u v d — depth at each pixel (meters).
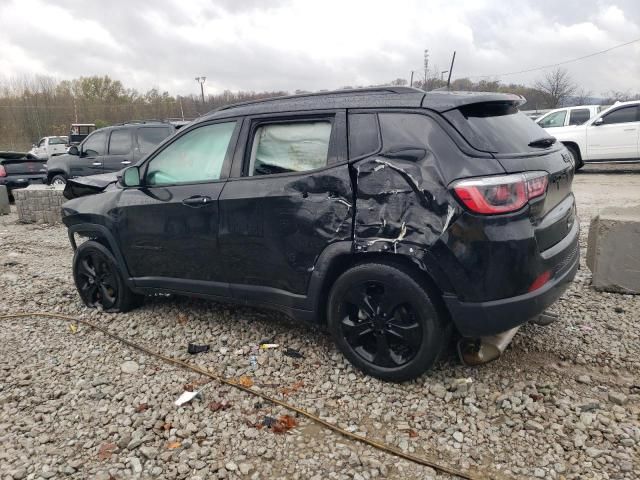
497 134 3.17
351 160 3.36
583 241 6.82
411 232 3.11
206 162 4.12
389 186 3.19
